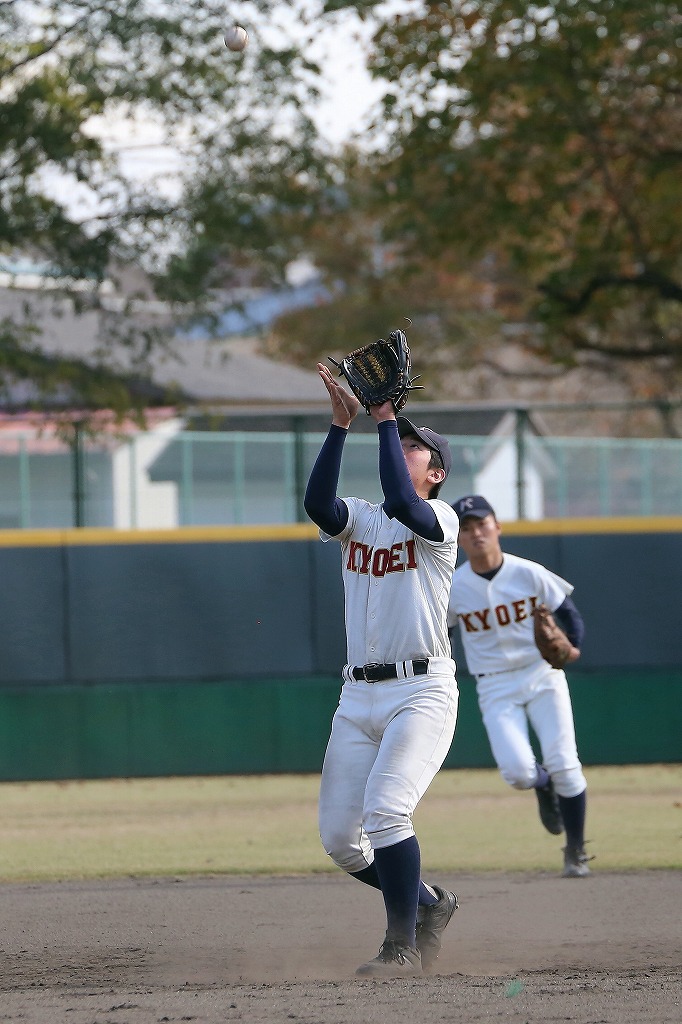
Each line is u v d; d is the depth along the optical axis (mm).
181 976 18078
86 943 20812
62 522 60281
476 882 26750
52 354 66312
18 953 19953
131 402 64000
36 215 63531
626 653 44250
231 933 21688
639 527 44312
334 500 17672
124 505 60844
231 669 43844
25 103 60719
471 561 28625
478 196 75625
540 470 67000
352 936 21406
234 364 100250
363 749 17859
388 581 17594
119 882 27422
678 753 44344
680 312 113688
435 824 35750
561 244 84188
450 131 72375
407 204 79125
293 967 18766
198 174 64125
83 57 61031
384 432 17219
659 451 68125
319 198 68750
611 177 80000
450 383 152125
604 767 47125
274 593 44000
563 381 157375
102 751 43594
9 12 60625
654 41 68125
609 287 81875
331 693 43906
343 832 17797
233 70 61844
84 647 43594
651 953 19344
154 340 66688
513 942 20469
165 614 43750
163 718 43719
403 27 71062
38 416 63781
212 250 66188
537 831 34344
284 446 59781
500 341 140625
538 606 27875
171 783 46281
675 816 36000
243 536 43969
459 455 66375
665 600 44344
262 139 63812
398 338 17250
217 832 34812
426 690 17422
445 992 15523
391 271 85562
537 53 70250
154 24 59969
